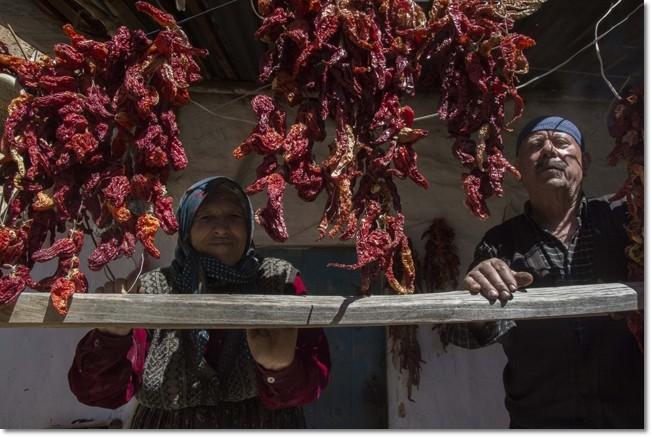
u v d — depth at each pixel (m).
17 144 1.14
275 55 1.24
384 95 1.26
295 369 1.37
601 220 1.76
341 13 1.22
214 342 1.50
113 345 1.31
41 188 1.17
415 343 2.91
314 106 1.24
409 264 1.23
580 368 1.68
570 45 2.53
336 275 3.17
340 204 1.18
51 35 2.44
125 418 2.80
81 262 2.82
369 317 1.18
